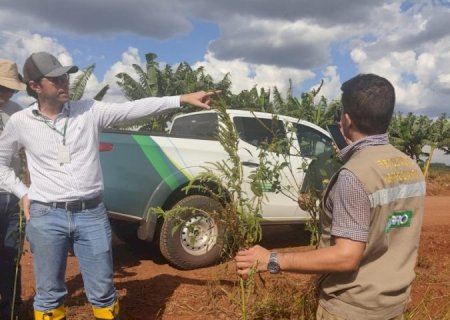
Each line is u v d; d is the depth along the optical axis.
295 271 2.19
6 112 3.71
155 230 5.46
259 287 4.24
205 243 5.48
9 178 3.26
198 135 5.98
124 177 5.27
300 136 6.21
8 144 3.21
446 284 4.98
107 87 18.73
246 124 5.94
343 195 2.09
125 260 5.98
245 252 2.32
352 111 2.20
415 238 2.24
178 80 24.14
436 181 19.78
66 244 3.19
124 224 6.10
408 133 23.98
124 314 4.15
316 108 3.62
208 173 3.52
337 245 2.09
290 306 3.84
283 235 7.51
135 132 5.51
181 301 4.38
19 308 3.93
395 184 2.14
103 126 3.30
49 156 3.08
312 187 3.54
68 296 4.57
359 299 2.16
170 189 5.35
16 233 3.72
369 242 2.12
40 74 2.98
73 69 3.08
